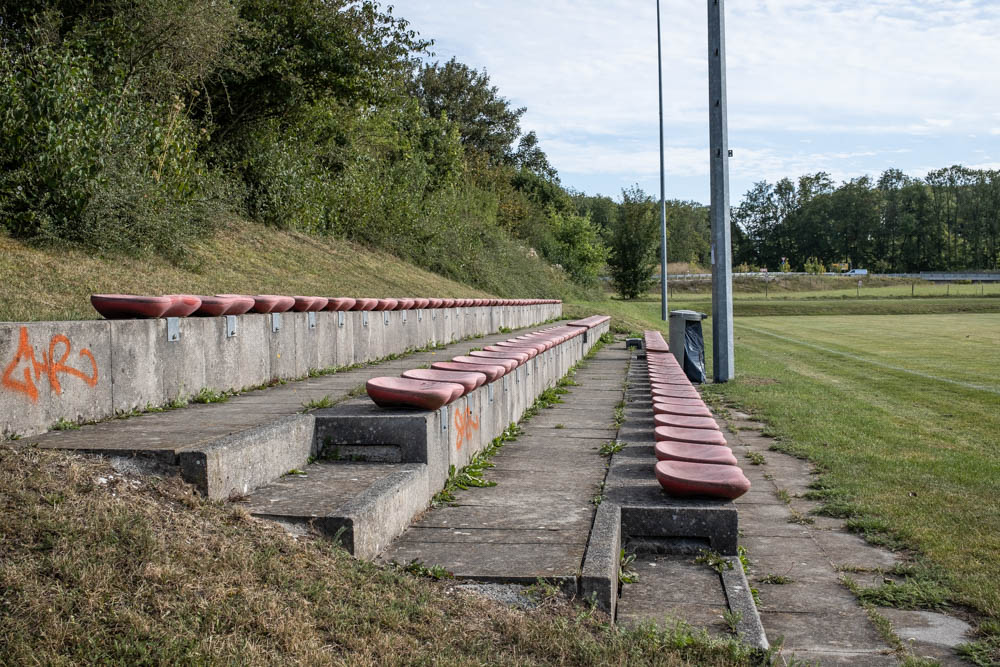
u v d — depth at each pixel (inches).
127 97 573.0
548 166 2876.5
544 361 434.6
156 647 103.7
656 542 191.5
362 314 412.8
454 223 1278.3
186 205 570.6
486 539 170.6
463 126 2445.9
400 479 181.3
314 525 151.6
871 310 2193.7
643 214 2425.0
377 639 119.6
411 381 234.7
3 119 421.1
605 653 126.0
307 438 202.4
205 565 126.0
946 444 378.9
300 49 798.5
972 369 790.5
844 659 154.5
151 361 230.7
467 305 665.0
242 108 821.9
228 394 274.8
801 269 5767.7
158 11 575.8
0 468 139.6
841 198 5595.5
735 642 135.7
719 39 613.6
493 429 289.6
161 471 156.4
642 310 1924.2
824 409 496.1
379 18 856.9
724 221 632.4
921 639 163.9
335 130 1013.8
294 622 117.9
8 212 405.7
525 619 133.7
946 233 5452.8
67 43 499.2
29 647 99.2
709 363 824.9
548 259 2011.6
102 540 122.9
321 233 895.1
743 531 243.6
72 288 344.8
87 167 437.7
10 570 110.7
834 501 271.7
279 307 315.6
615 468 243.1
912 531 232.4
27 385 177.8
